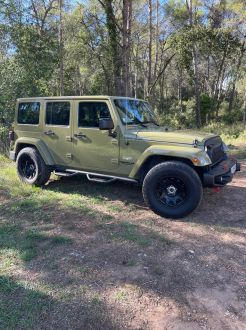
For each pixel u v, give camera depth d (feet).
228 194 19.53
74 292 9.98
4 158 32.09
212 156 15.98
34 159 20.58
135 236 13.78
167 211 15.64
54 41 47.67
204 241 13.37
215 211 16.75
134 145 16.51
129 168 16.92
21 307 9.32
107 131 17.30
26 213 16.74
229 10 88.28
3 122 42.19
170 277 10.75
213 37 84.02
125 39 49.55
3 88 41.75
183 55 91.30
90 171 18.66
